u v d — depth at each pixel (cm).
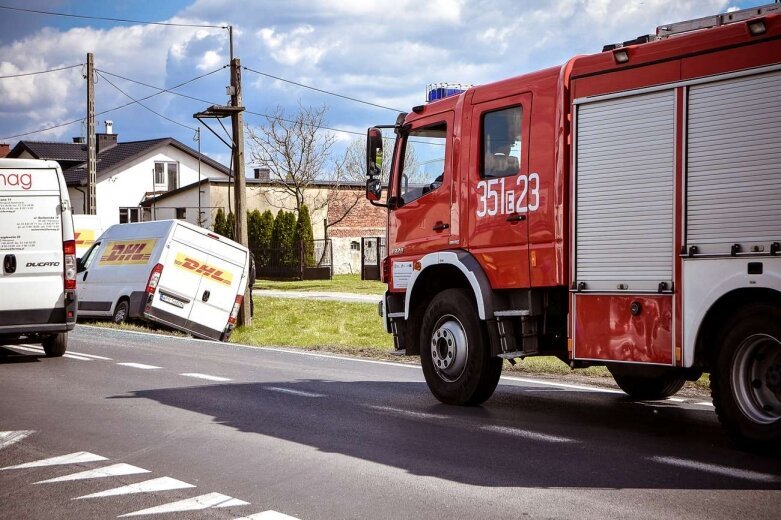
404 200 1095
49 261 1430
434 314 1016
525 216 923
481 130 988
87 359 1456
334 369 1341
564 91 890
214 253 2170
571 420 901
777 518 552
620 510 571
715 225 747
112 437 812
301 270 4838
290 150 5738
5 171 1413
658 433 830
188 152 6650
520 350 952
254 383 1170
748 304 726
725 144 743
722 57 748
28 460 723
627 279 813
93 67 3981
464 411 956
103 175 6425
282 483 646
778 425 706
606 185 835
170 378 1218
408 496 609
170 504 595
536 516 560
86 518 566
